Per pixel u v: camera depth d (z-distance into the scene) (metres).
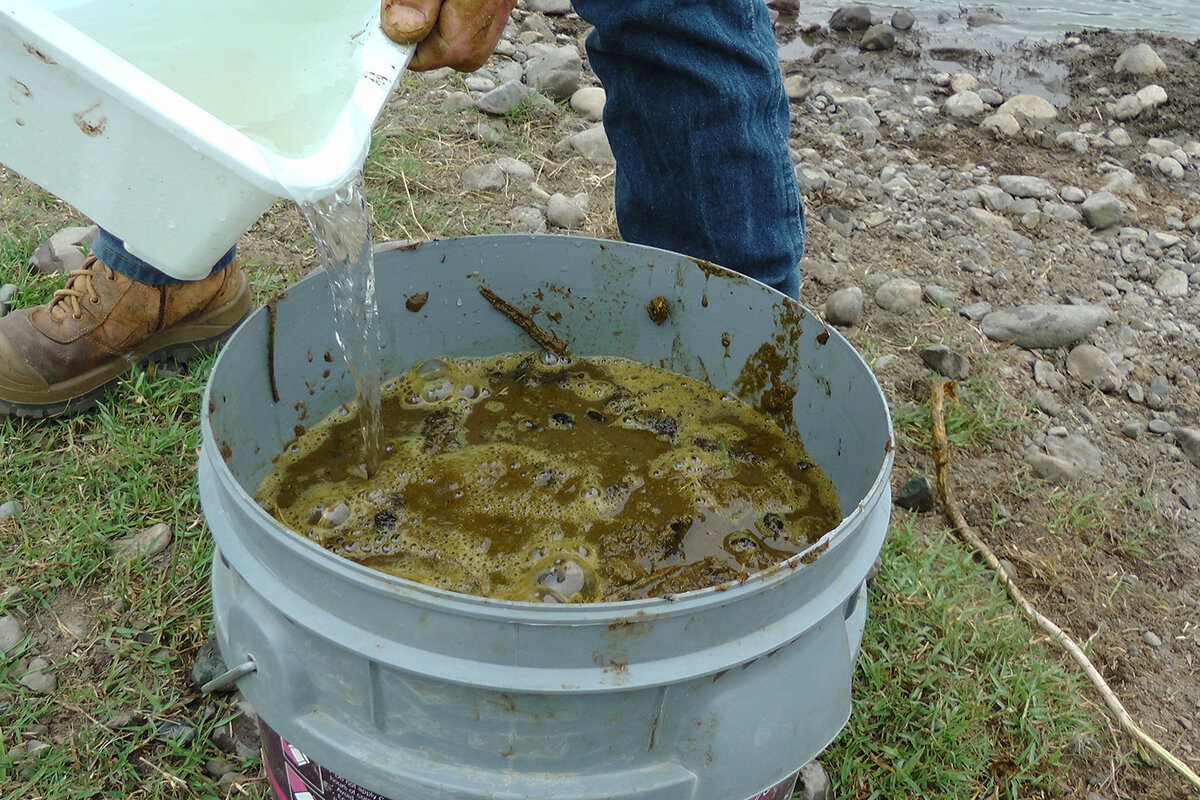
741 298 1.59
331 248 1.27
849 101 3.47
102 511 1.77
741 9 1.74
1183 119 3.58
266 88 1.27
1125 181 3.18
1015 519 2.04
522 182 2.76
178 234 1.19
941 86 3.74
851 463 1.46
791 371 1.58
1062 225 2.96
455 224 2.55
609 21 1.70
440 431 1.66
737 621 1.00
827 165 3.09
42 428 1.94
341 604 0.99
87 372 1.92
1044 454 2.17
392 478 1.56
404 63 1.31
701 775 1.08
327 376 1.64
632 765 1.07
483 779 1.05
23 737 1.45
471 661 0.97
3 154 1.19
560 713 1.01
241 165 1.08
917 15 4.42
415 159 2.77
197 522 1.78
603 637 0.96
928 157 3.25
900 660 1.69
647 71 1.77
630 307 1.73
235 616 1.13
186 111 1.08
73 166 1.17
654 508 1.51
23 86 1.11
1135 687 1.75
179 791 1.41
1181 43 4.17
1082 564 1.96
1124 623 1.86
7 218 2.36
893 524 1.94
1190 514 2.11
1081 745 1.62
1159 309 2.67
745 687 1.06
